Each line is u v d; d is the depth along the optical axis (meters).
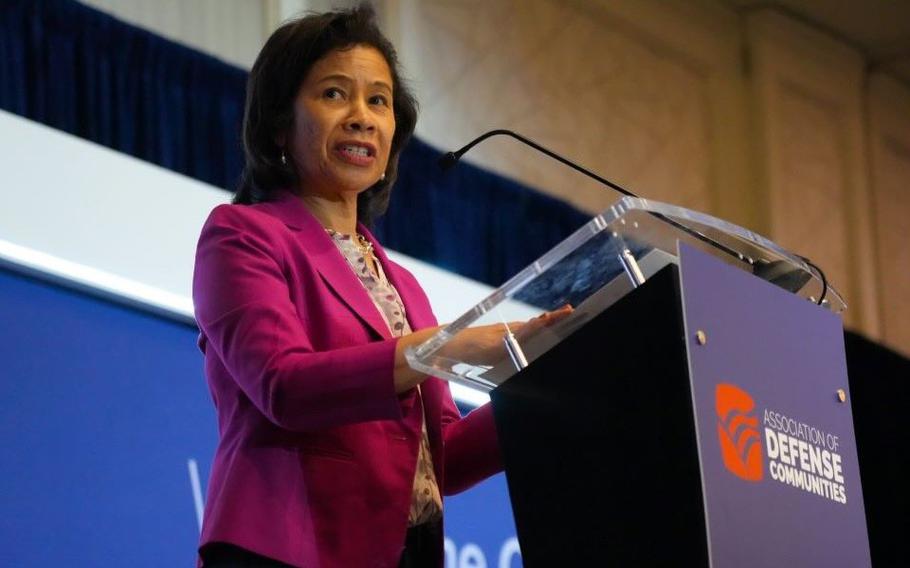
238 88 11.79
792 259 5.08
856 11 17.98
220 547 4.95
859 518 4.90
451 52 14.59
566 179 15.23
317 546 4.92
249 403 5.18
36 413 8.06
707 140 17.00
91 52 10.98
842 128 18.20
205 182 11.37
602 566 4.45
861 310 17.52
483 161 14.53
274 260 5.29
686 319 4.31
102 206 9.16
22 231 8.73
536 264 4.41
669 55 16.94
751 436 4.45
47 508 7.89
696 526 4.20
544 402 4.62
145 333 8.78
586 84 15.85
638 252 4.69
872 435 15.30
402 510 5.06
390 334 5.39
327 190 5.86
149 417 8.55
